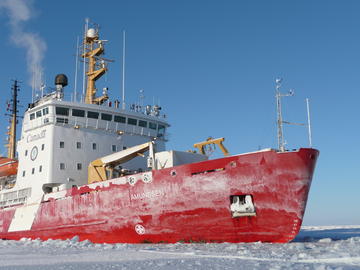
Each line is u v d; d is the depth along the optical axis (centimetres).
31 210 2428
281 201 1644
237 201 1697
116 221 1955
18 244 2006
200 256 1236
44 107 2486
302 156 1628
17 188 2627
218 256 1223
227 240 1741
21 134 2867
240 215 1684
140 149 2030
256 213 1678
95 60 3058
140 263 1075
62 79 2805
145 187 1870
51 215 2273
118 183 1967
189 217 1769
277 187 1644
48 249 1645
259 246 1561
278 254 1239
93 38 3072
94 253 1404
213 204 1719
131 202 1906
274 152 1645
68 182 2380
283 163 1634
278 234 1670
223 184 1702
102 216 2005
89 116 2538
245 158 1681
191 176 1762
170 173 1812
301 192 1634
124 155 2089
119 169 2238
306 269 907
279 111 1709
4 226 2670
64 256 1330
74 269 975
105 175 2164
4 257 1356
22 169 2628
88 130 2523
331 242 1830
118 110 2631
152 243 1872
